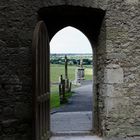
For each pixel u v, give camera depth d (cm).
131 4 804
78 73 3089
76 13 848
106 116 801
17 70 788
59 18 906
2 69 788
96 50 901
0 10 791
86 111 1355
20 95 786
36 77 707
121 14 802
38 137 723
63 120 1141
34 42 712
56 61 5106
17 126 784
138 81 803
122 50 802
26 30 791
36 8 789
